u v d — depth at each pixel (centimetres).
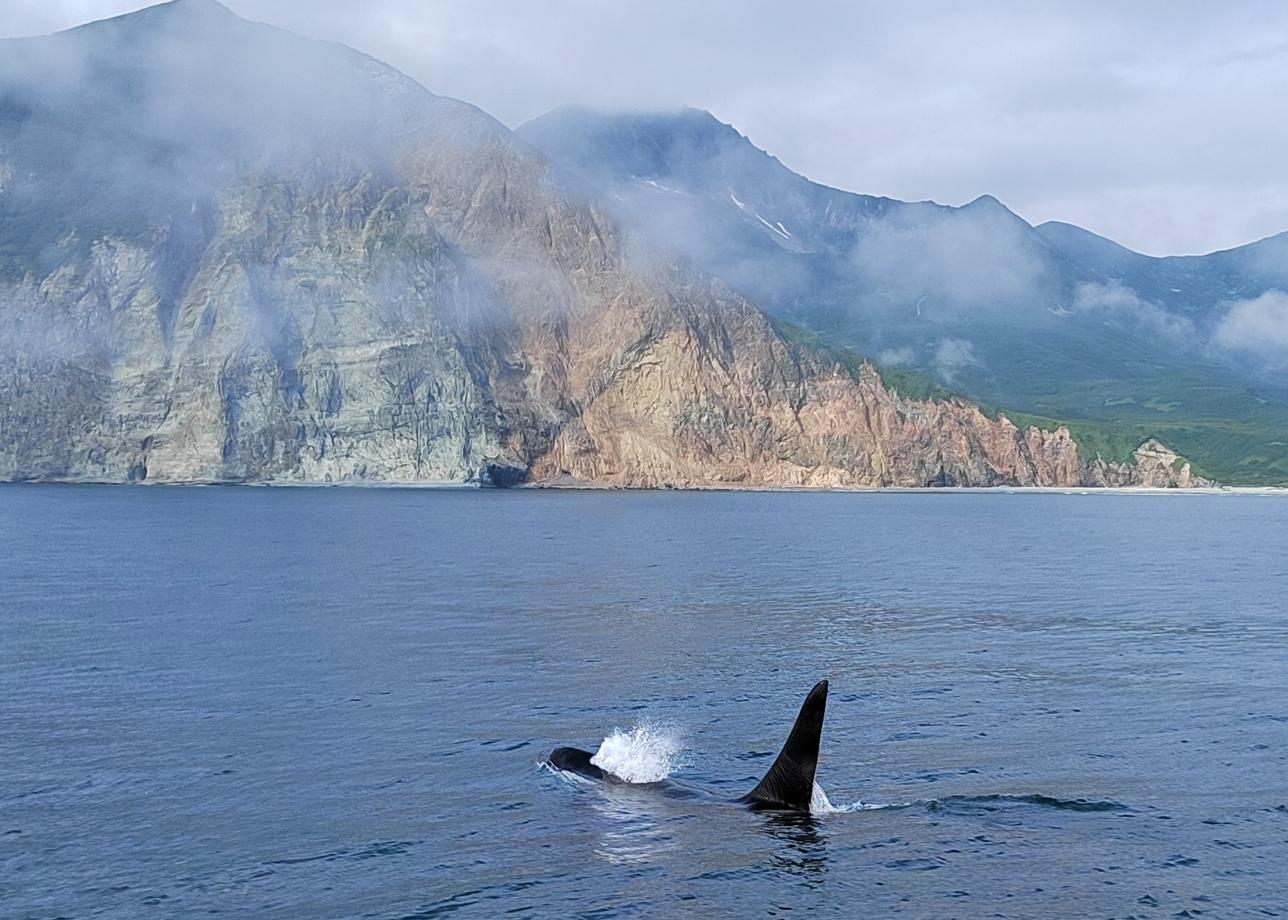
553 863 2322
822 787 2833
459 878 2247
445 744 3222
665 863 2327
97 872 2266
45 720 3503
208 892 2173
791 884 2227
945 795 2775
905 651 4994
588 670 4428
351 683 4116
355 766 2994
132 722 3478
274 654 4738
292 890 2184
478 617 5978
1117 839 2480
